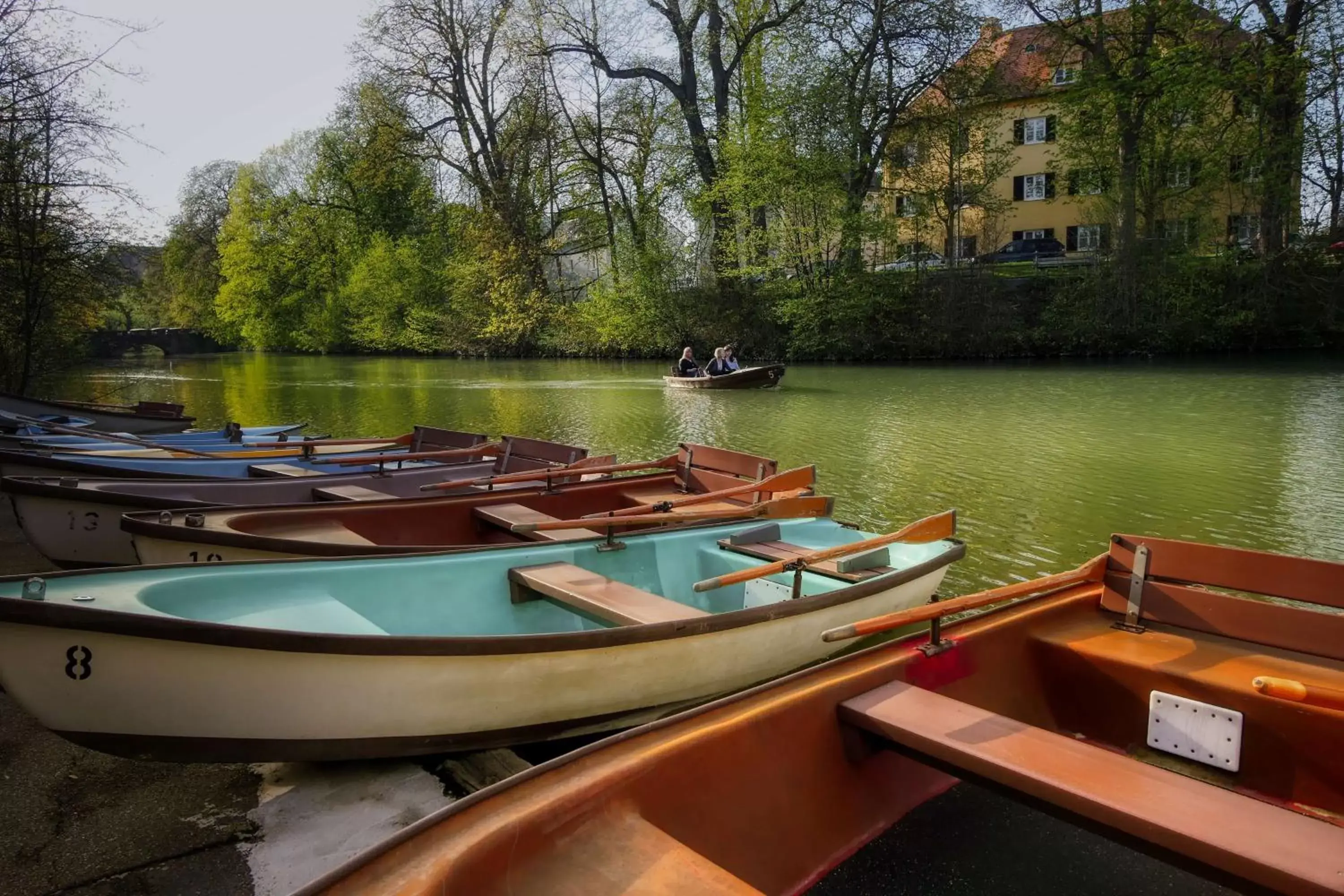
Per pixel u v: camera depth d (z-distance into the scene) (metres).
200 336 56.72
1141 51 28.16
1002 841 2.44
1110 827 1.95
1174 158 28.06
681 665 4.04
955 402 18.33
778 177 29.33
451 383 27.19
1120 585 3.44
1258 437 13.25
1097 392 19.48
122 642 3.09
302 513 5.70
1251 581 3.14
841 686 2.48
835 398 19.66
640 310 34.41
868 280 30.38
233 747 3.35
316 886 1.45
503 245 36.25
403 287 42.16
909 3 27.62
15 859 3.11
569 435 15.05
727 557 5.67
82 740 3.19
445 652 3.41
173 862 3.11
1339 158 26.94
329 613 3.86
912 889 2.23
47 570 6.43
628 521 5.45
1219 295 27.94
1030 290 30.62
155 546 4.76
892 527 8.39
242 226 49.66
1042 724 3.16
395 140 35.03
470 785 3.71
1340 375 21.69
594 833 1.79
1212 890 2.25
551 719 3.82
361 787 3.66
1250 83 26.69
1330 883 1.67
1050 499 9.52
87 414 13.61
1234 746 2.75
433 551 4.82
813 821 2.32
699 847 2.04
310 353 51.16
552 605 4.98
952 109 29.59
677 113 32.97
